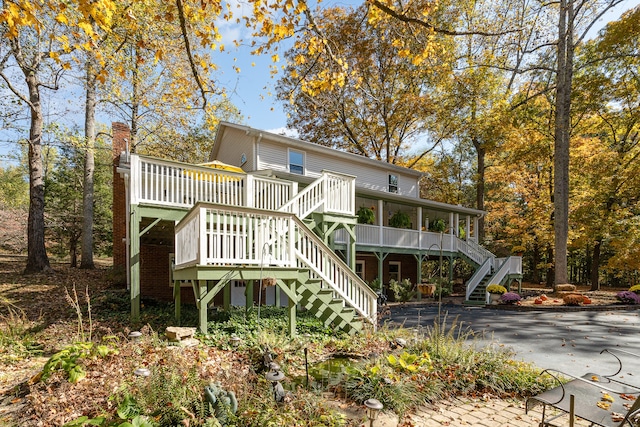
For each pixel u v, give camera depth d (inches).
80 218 779.4
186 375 163.5
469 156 1317.7
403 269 852.0
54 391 169.6
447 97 965.2
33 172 597.3
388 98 964.0
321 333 321.4
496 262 784.3
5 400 173.9
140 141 880.9
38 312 382.6
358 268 754.8
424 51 233.0
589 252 1137.4
